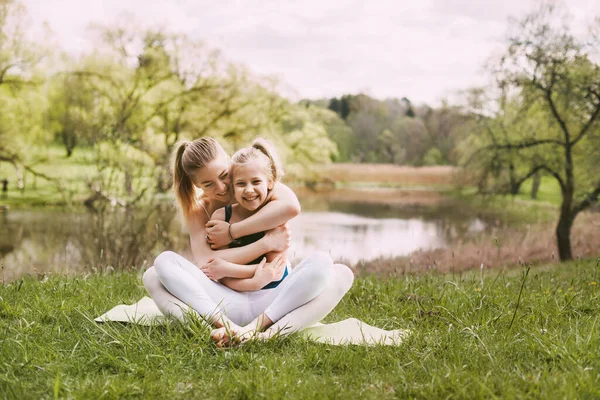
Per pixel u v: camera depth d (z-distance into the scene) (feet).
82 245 41.42
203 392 8.63
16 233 67.56
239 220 11.73
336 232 76.18
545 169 51.70
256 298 11.41
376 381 9.16
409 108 242.37
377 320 13.46
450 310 13.62
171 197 51.52
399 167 191.93
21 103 94.48
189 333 10.83
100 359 9.72
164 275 11.18
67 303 13.62
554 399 7.91
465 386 8.45
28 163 97.25
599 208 61.87
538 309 13.55
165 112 89.45
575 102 49.19
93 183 43.52
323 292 11.21
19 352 9.95
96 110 82.07
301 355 10.20
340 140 223.51
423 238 71.05
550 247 55.26
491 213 102.53
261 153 11.48
